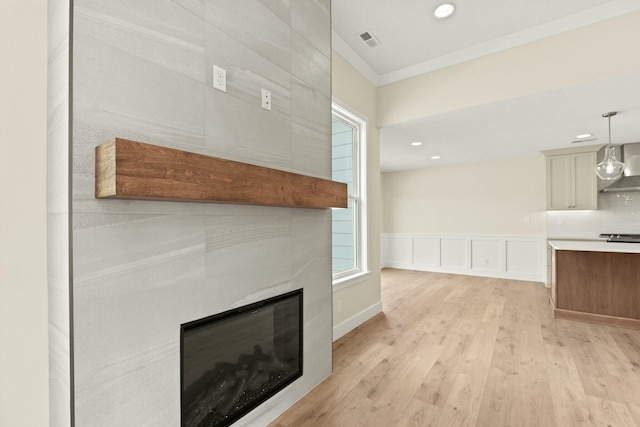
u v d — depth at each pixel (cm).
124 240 114
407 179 732
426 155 569
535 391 203
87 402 104
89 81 105
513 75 290
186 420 137
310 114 212
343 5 250
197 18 140
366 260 352
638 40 239
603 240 508
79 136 103
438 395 199
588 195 504
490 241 626
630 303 326
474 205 646
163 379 126
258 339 173
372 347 275
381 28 281
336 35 291
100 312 107
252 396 167
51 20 112
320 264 220
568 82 265
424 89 342
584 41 259
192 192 120
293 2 199
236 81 158
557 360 247
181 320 132
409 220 727
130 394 115
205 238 143
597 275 341
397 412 183
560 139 451
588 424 170
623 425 169
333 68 289
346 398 198
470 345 278
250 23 167
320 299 220
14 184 121
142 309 119
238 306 158
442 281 573
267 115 176
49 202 112
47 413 114
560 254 359
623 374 224
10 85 122
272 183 160
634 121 361
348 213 356
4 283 124
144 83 120
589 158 502
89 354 104
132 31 117
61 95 105
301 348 200
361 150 349
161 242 125
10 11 122
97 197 106
